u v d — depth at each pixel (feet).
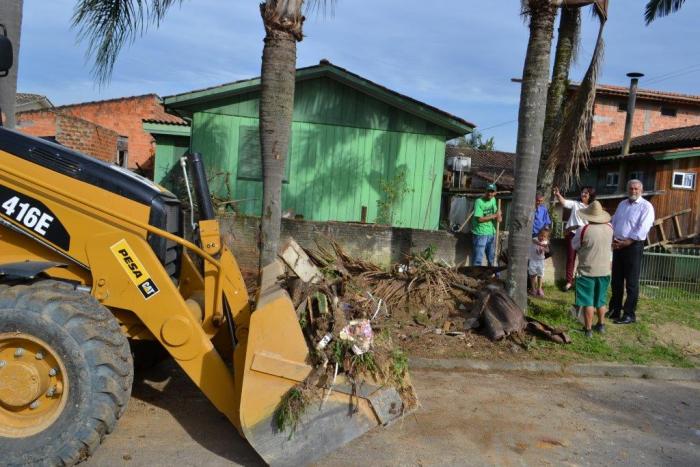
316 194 40.34
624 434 16.49
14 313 11.80
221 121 39.60
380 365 13.33
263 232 23.50
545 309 27.50
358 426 12.83
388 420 13.04
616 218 27.14
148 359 18.06
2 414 12.20
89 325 12.06
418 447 14.82
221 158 39.78
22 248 13.39
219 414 16.01
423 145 40.83
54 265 12.80
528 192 24.84
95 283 13.14
